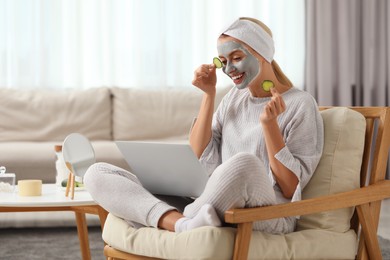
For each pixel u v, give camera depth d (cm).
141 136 542
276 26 611
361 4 618
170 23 596
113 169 239
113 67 586
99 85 588
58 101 538
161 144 226
